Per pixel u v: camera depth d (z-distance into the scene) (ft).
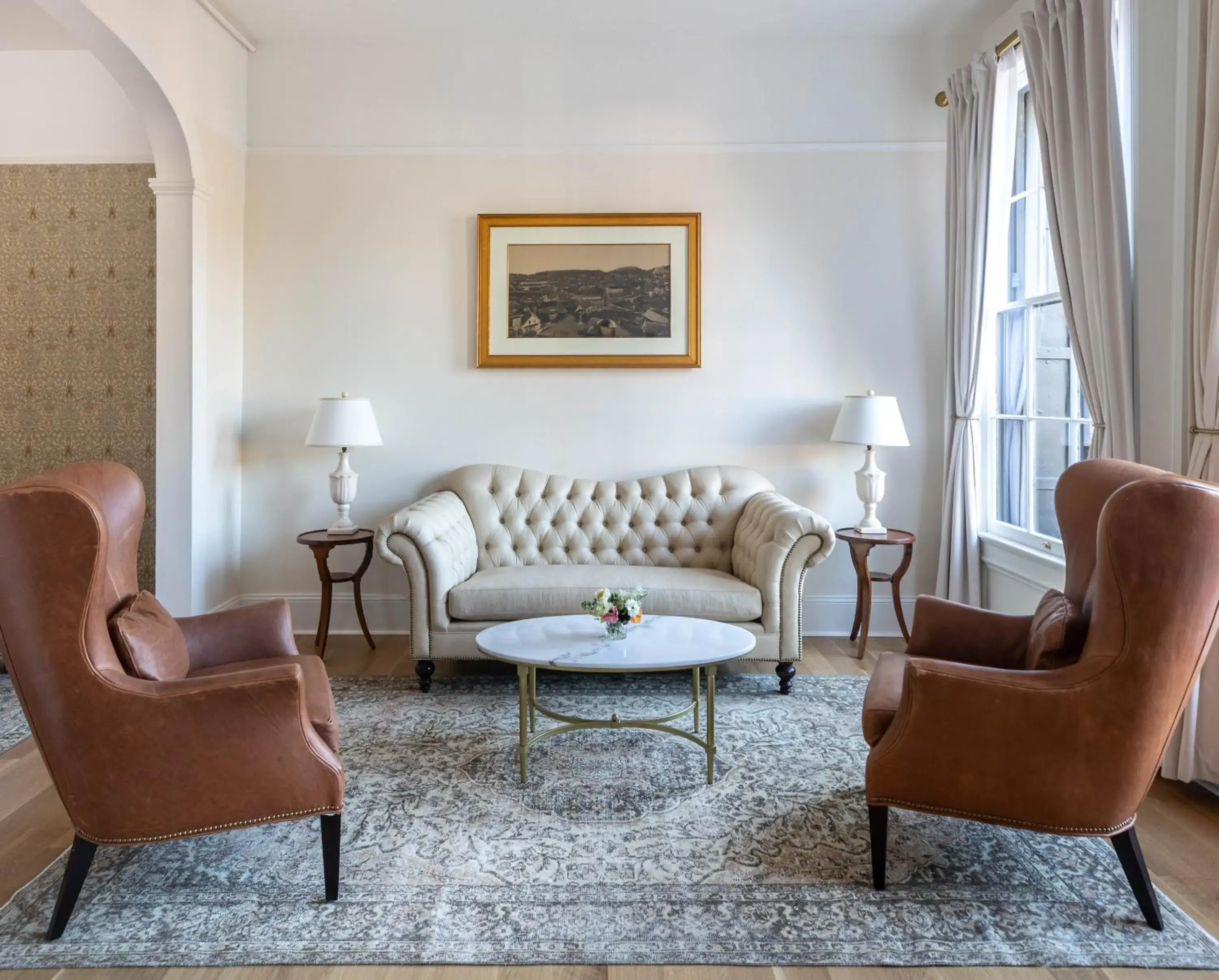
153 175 14.74
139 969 5.91
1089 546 7.57
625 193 14.79
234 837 7.75
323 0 13.24
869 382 14.89
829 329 14.84
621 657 8.55
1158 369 9.25
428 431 14.98
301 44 14.71
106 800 6.28
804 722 10.73
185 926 6.39
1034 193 12.63
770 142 14.70
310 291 14.89
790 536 11.73
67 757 6.22
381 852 7.48
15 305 15.01
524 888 6.91
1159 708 6.22
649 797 8.57
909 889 6.91
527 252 14.74
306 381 14.93
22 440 15.14
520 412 14.98
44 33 14.03
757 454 14.96
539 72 14.70
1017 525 13.23
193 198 12.98
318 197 14.84
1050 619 7.06
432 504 12.89
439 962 5.98
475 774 9.14
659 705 11.37
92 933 6.31
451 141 14.78
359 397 14.97
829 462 14.93
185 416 13.11
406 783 8.92
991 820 6.68
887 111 14.66
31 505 6.01
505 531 14.10
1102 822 6.44
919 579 15.03
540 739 8.89
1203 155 8.38
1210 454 8.25
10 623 6.10
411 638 11.94
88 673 6.18
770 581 11.77
